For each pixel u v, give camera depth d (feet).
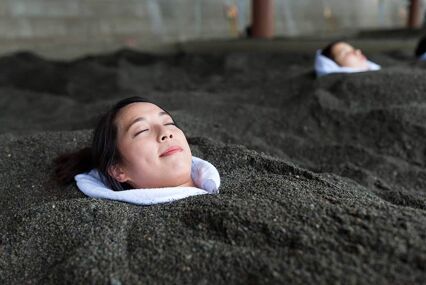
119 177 4.73
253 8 27.99
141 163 4.57
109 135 4.72
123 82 16.84
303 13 42.73
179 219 3.97
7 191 5.46
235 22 35.32
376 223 3.43
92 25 26.63
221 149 5.86
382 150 8.55
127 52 23.93
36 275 3.76
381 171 7.57
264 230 3.52
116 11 27.76
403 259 3.05
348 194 4.43
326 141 9.09
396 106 9.37
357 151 8.10
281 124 9.66
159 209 4.25
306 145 8.64
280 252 3.32
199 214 3.89
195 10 32.32
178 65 21.34
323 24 44.98
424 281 2.88
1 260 3.99
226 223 3.66
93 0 26.55
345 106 10.02
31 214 4.39
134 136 4.61
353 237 3.30
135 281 3.38
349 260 3.11
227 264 3.32
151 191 4.51
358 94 10.27
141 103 4.87
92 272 3.46
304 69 16.10
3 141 6.52
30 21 23.98
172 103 11.07
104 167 4.78
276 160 5.46
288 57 21.33
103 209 4.25
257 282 3.13
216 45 25.14
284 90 11.64
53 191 5.24
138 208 4.42
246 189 4.52
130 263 3.58
